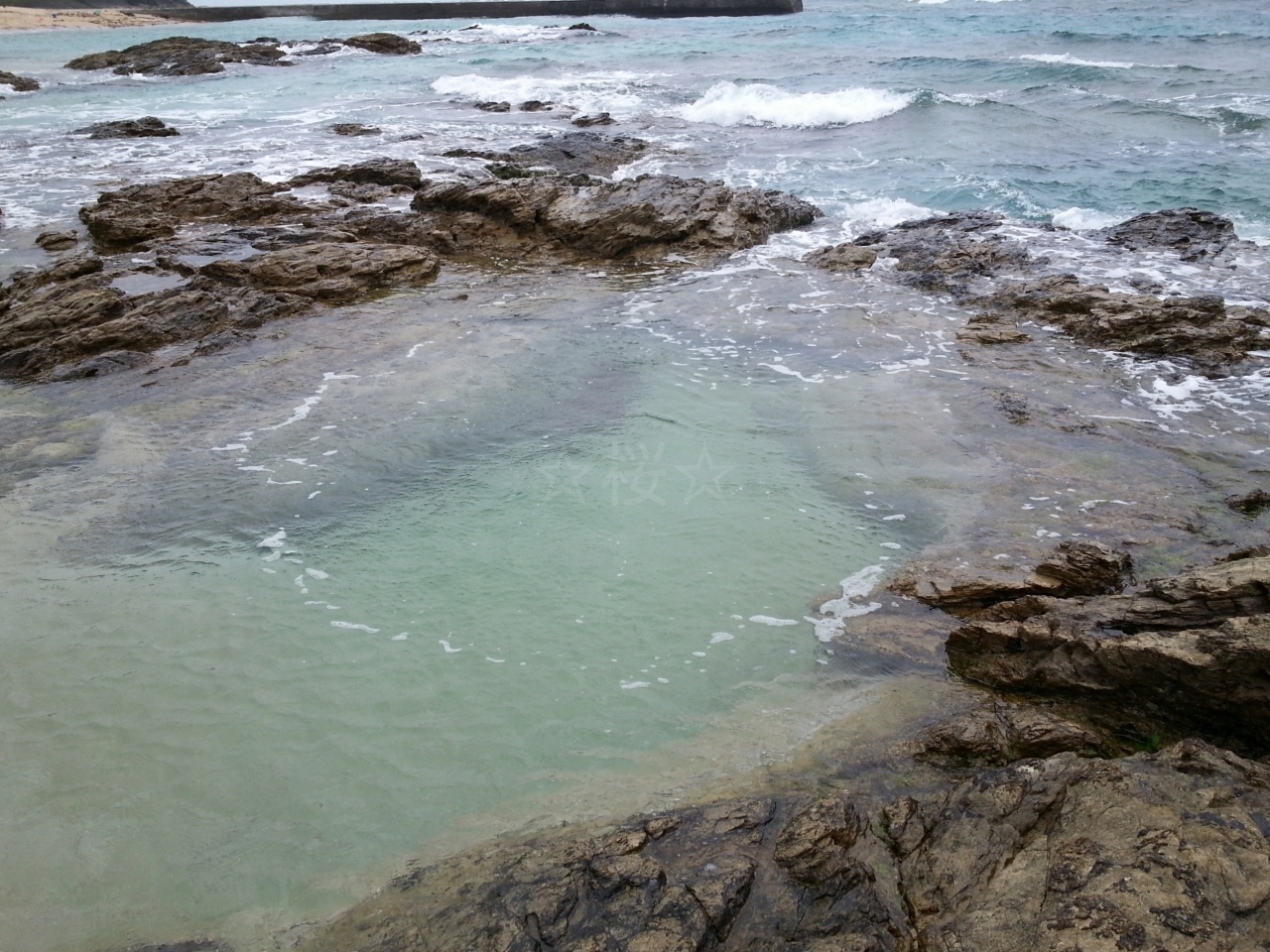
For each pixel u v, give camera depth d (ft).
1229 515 26.30
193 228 58.08
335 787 18.24
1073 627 20.39
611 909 14.35
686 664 21.59
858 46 130.21
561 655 21.93
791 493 28.71
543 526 27.25
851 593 24.07
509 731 19.62
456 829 17.10
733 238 53.78
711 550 25.93
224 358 39.81
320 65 141.08
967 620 22.36
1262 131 68.85
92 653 22.29
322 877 16.21
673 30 173.37
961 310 43.27
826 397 34.91
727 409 34.24
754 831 16.10
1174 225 51.08
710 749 18.93
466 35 179.22
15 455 31.86
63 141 85.51
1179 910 13.03
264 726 19.88
